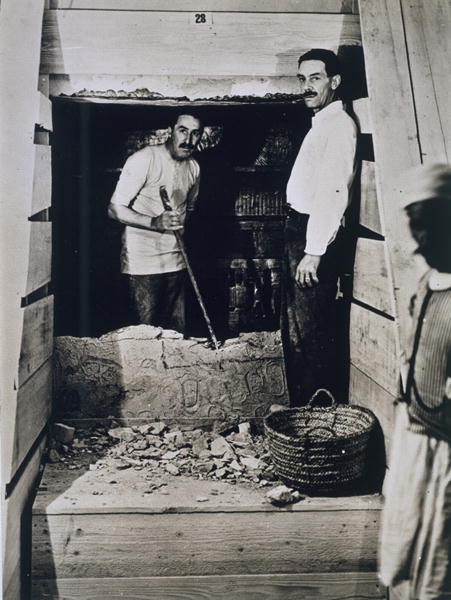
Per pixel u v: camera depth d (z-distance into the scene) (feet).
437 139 8.41
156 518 8.42
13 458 7.79
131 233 10.14
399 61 8.60
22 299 8.36
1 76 8.23
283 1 9.60
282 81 9.76
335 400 10.08
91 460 9.61
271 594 8.56
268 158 10.11
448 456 8.04
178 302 10.37
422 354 8.09
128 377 10.37
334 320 10.28
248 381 10.50
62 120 9.82
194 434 10.22
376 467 9.09
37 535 8.36
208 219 10.26
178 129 9.98
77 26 9.51
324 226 9.93
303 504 8.53
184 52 9.65
